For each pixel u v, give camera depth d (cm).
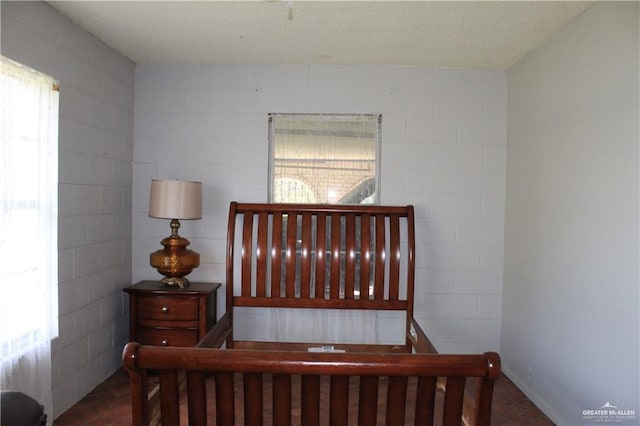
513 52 304
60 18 249
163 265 306
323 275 309
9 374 206
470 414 151
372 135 345
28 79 220
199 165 345
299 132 345
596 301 222
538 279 286
